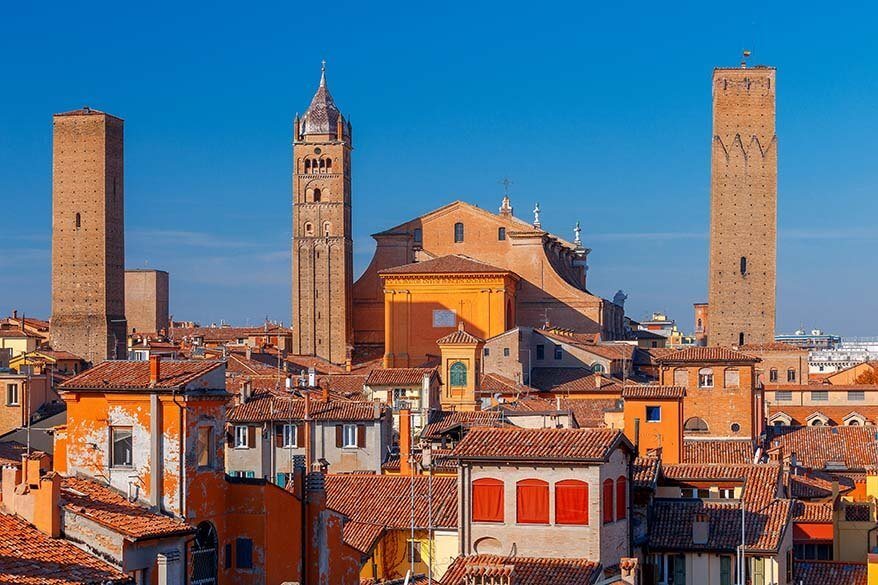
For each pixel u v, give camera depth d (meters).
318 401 166.25
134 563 80.56
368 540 111.81
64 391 91.19
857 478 171.25
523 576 91.50
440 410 197.88
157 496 88.81
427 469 134.50
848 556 138.12
